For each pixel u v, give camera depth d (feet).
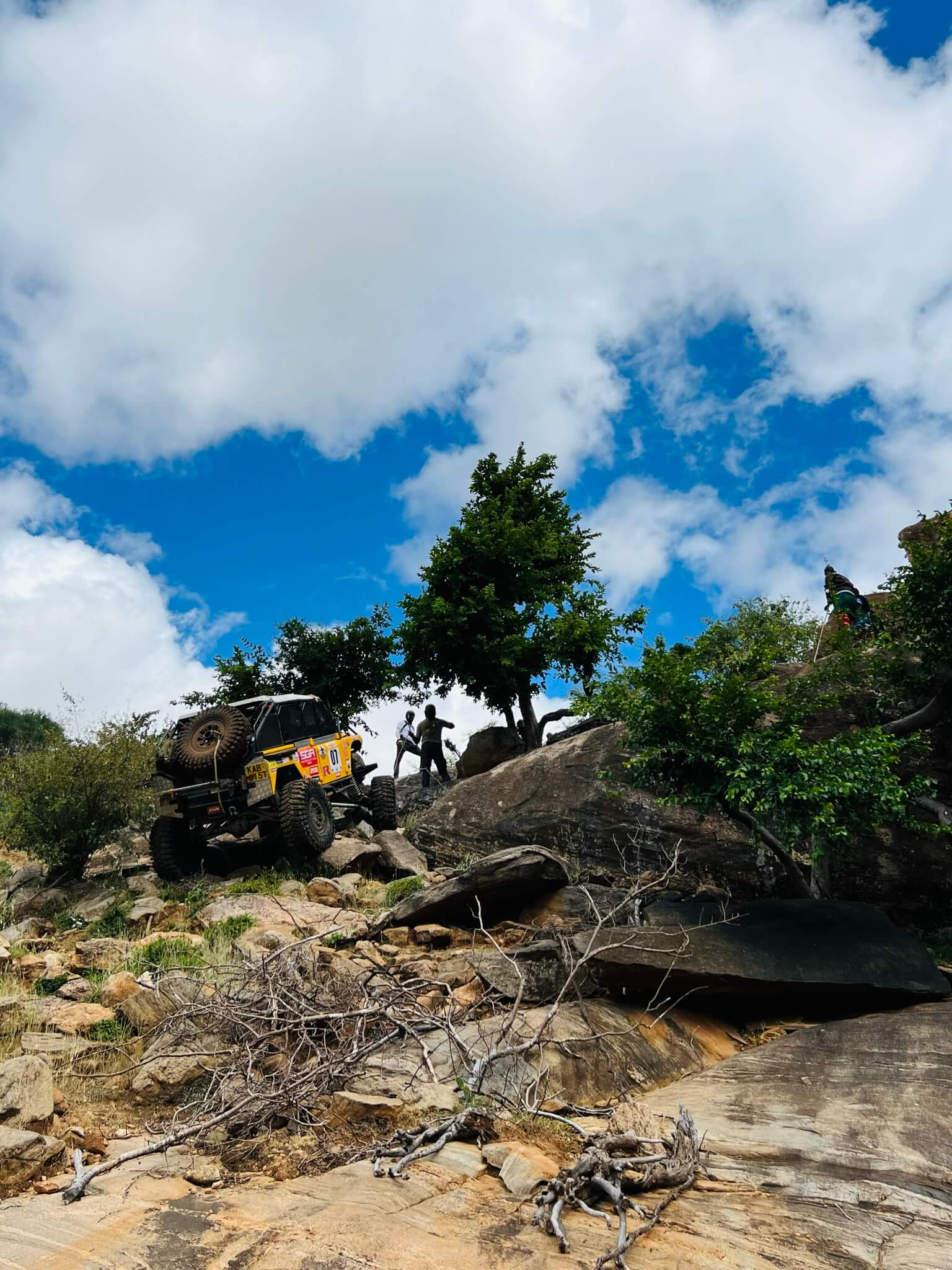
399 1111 13.19
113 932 28.94
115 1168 11.47
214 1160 12.01
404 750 58.65
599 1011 18.69
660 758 25.16
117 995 20.08
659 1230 9.67
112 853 42.42
